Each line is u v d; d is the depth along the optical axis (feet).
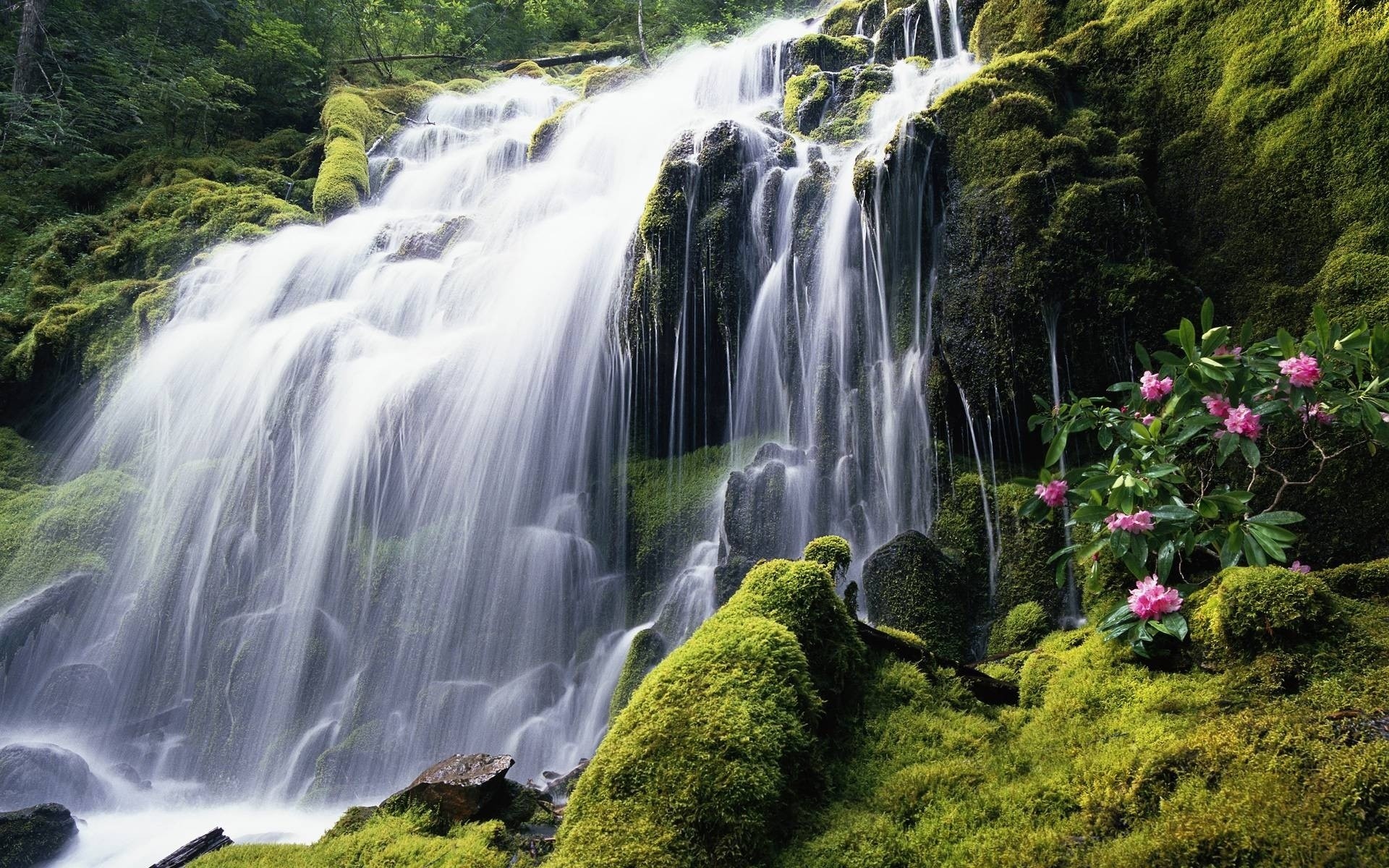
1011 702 10.05
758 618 9.41
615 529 23.63
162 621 25.04
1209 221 17.81
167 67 49.55
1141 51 20.70
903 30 34.60
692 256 24.32
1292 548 13.56
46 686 23.29
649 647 18.70
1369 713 6.68
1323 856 5.55
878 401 20.68
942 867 6.93
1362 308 14.39
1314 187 16.07
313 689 22.56
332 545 24.97
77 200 44.93
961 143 20.66
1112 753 7.61
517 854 9.07
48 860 15.37
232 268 34.63
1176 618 8.82
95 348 32.73
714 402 24.44
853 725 9.27
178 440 29.22
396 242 35.01
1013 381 17.98
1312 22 16.96
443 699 20.98
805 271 23.15
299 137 51.37
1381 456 12.96
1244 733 6.91
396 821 9.71
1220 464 10.59
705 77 40.73
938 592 16.10
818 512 20.43
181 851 11.25
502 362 26.40
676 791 7.66
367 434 25.86
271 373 28.73
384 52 63.93
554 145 40.60
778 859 7.47
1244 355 9.99
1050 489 11.09
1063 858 6.59
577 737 20.03
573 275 26.91
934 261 20.38
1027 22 25.11
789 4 58.90
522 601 23.02
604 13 73.82
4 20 49.57
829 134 28.71
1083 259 17.72
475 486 25.02
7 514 27.66
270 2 56.24
